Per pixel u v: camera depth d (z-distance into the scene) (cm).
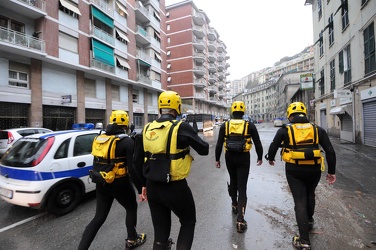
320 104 1958
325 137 258
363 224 309
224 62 7188
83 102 1877
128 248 267
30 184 341
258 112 10412
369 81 1052
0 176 377
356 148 1007
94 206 404
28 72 1488
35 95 1502
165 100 200
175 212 195
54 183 358
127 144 240
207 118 3212
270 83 9312
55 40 1591
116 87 2350
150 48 2909
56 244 281
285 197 425
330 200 399
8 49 1332
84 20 1848
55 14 1602
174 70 4712
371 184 489
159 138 184
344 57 1359
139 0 2902
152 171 185
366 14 1070
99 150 244
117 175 242
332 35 1609
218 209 374
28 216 365
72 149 400
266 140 1584
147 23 2909
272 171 643
